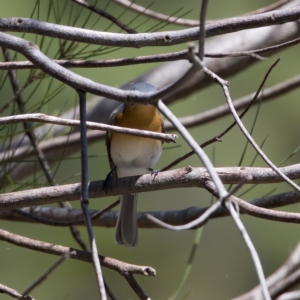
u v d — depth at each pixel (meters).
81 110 5.52
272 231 14.87
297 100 15.27
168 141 6.03
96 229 13.88
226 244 15.16
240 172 6.68
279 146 14.89
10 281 12.90
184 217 8.85
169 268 14.74
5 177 8.16
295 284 9.64
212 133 15.08
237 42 11.53
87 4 7.95
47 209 9.33
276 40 11.59
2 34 6.04
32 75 8.39
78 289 13.23
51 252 7.25
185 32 6.65
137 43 6.75
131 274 6.85
